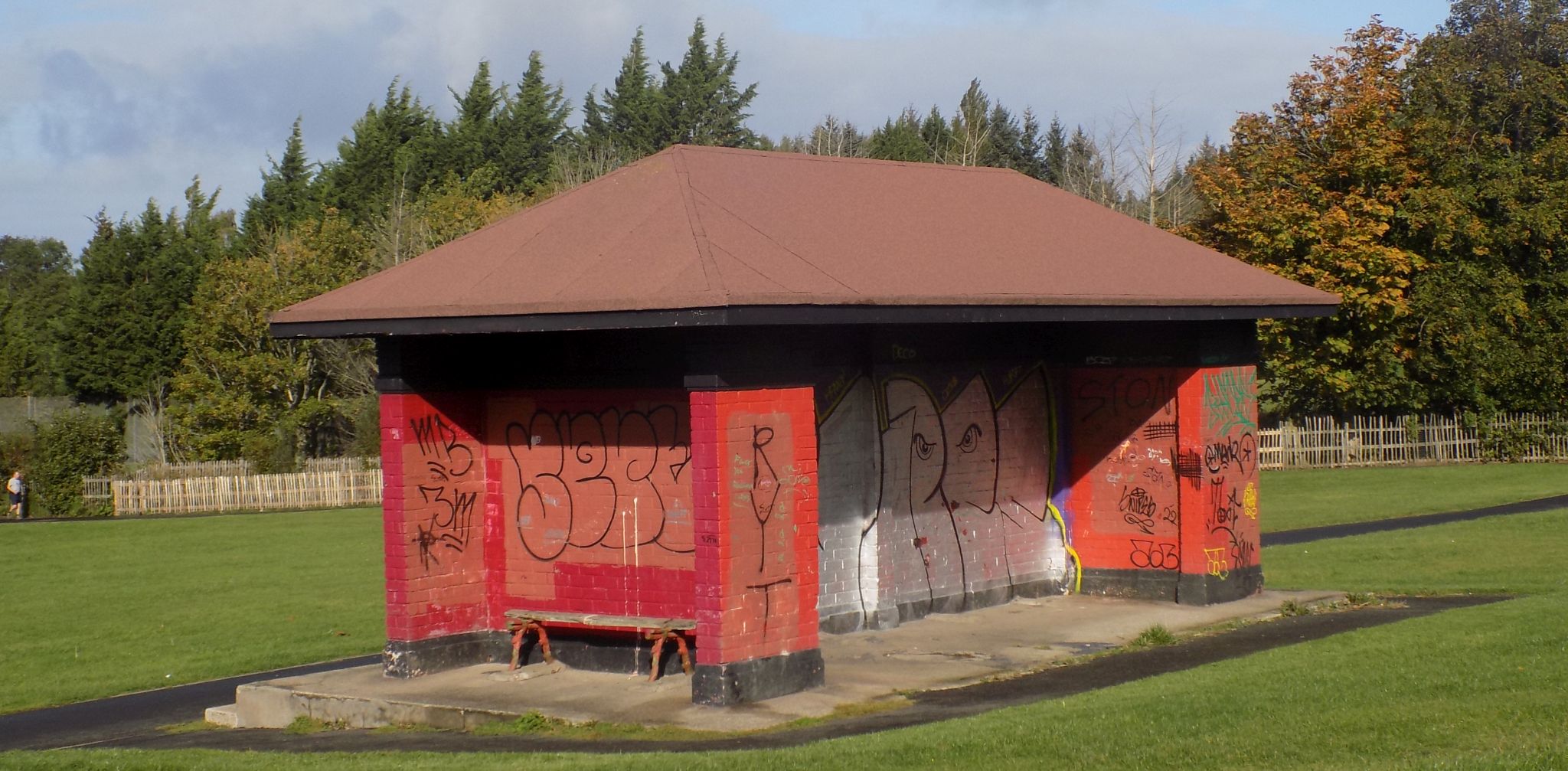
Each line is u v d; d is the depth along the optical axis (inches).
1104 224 657.0
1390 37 1619.1
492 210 2247.8
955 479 631.2
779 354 467.5
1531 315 1546.5
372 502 1660.9
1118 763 331.6
